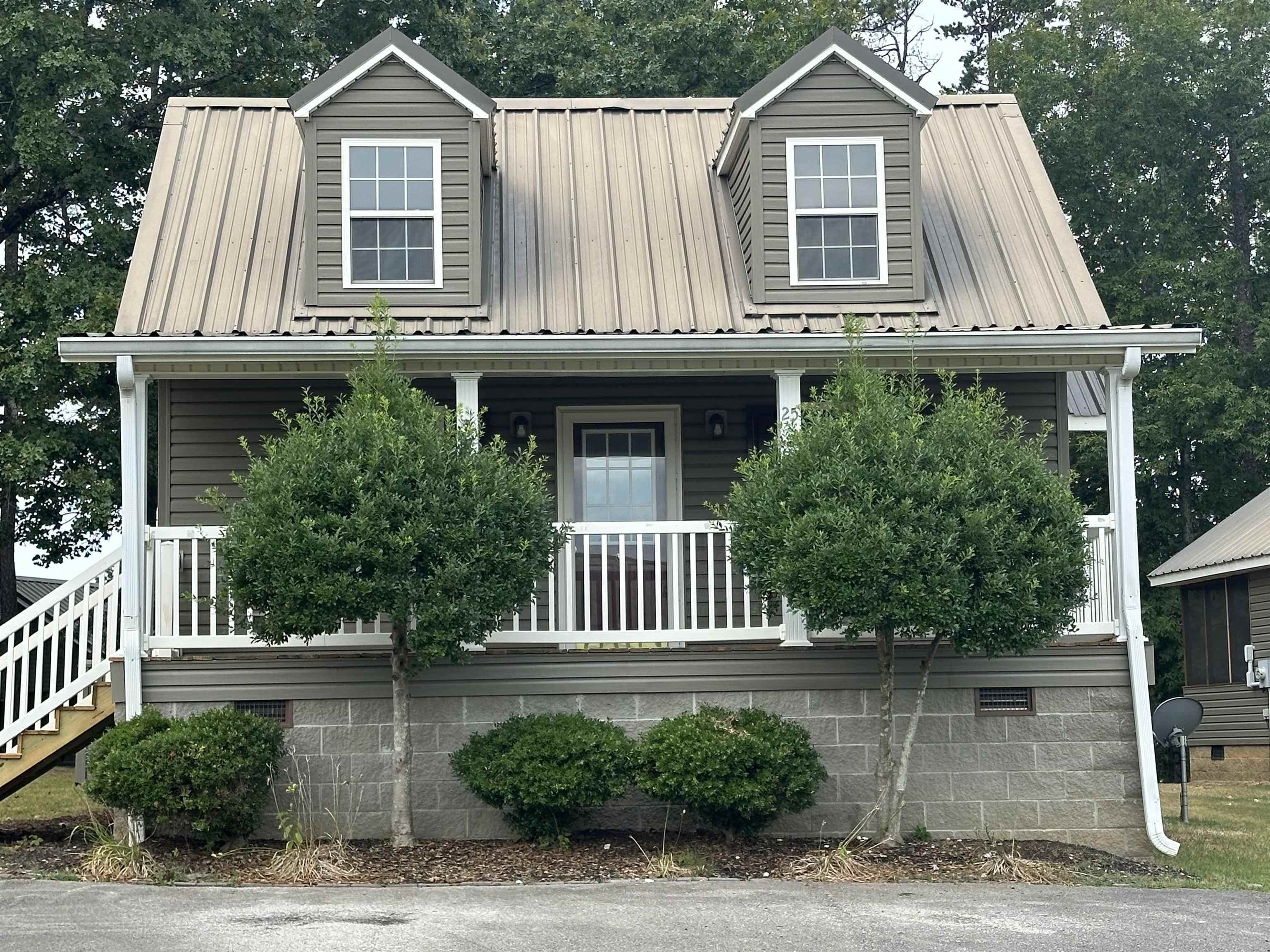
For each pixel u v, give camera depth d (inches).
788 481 414.9
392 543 392.5
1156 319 1141.7
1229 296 1173.1
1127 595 459.5
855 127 514.0
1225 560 898.1
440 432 428.5
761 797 409.7
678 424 538.6
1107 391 473.7
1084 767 454.0
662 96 1037.8
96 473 802.8
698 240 533.3
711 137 591.8
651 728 446.6
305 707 442.3
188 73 834.2
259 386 528.1
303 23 923.4
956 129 593.0
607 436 542.3
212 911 339.6
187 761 400.2
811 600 398.9
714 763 406.6
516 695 446.6
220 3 884.0
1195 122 1215.6
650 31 1054.4
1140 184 1179.9
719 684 450.0
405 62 508.7
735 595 526.9
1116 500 465.1
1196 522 1186.0
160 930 317.4
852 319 445.7
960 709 454.0
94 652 457.4
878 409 414.9
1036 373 536.1
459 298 498.9
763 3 1224.2
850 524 397.1
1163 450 1118.4
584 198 553.0
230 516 410.3
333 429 407.2
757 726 425.4
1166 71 1202.0
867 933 321.4
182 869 393.4
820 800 447.2
